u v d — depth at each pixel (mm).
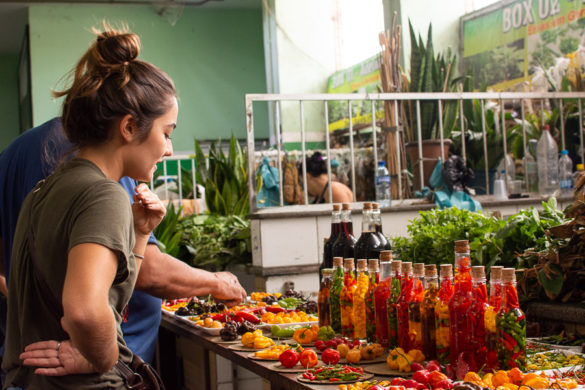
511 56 7336
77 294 1148
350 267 1923
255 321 2273
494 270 1488
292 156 5145
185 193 7023
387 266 1777
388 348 1761
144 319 2389
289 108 9641
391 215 4211
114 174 1388
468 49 7871
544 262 2037
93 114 1342
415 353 1572
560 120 4996
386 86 4957
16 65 14031
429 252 2576
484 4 8047
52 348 1353
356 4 9766
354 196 4387
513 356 1431
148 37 12070
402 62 7719
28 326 1366
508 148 5336
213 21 12445
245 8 12531
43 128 2047
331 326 2006
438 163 4418
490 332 1460
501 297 1456
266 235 4031
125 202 1280
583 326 1909
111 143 1369
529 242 2238
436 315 1566
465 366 1446
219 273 2430
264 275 3998
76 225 1225
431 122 5027
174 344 3516
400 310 1674
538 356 1645
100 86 1344
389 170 4785
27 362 1350
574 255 1995
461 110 4582
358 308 1857
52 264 1288
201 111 12352
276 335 2119
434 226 2600
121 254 1231
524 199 4461
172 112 1430
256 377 2977
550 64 6867
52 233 1282
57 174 1374
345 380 1487
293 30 9750
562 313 1963
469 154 5180
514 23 7281
